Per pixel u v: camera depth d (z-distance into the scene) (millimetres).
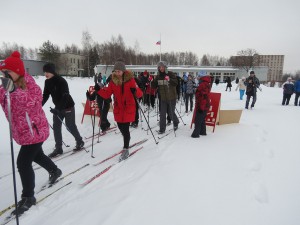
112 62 60219
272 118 8516
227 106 12164
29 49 89500
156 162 4020
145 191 3109
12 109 2680
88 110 7785
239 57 55875
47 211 2879
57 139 4641
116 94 4238
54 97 4328
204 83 5395
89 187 3363
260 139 5508
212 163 3984
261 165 4031
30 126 2758
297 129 6809
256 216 2693
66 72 58688
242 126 6734
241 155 4395
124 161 4215
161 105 6000
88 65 54844
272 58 105188
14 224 2662
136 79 7566
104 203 2900
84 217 2662
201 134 5816
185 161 4031
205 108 5406
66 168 4086
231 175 3590
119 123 4336
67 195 3195
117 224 2506
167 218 2596
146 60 80875
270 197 3104
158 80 5949
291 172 3834
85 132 6484
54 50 54656
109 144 5344
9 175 3953
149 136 5852
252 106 11203
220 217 2639
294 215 2746
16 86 2629
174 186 3227
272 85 52156
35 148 2889
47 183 3527
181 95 12383
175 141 5242
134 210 2725
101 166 4098
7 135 6027
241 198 3008
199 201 2908
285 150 4910
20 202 2893
